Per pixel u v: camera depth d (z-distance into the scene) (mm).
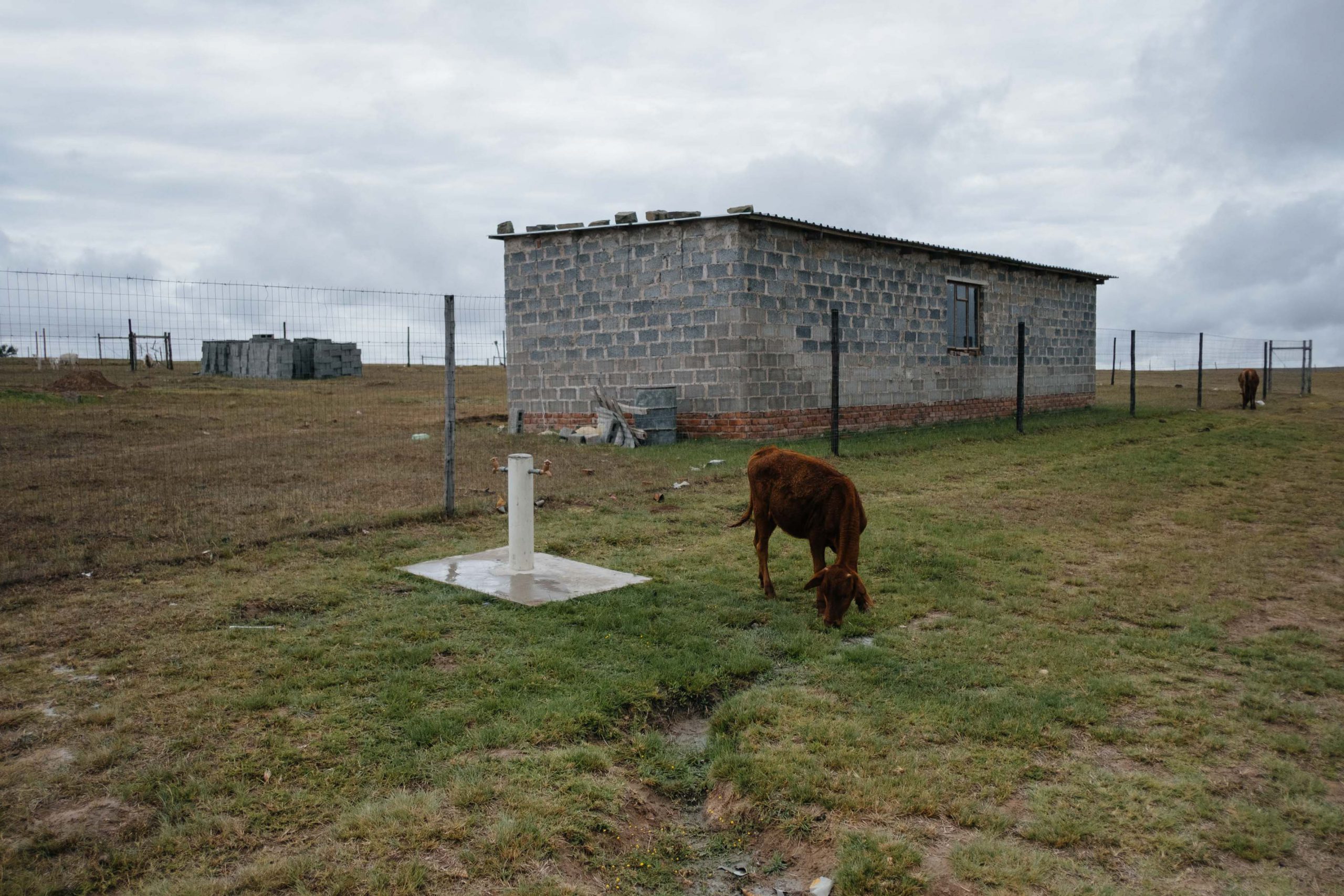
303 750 4289
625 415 16656
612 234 17891
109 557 7535
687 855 3846
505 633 6008
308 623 6117
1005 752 4594
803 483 6707
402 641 5773
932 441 17375
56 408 21688
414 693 4945
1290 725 4977
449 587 7031
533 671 5344
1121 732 4816
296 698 4832
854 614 6723
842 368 19000
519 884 3396
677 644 5941
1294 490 12516
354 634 5879
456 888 3355
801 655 5914
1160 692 5391
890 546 8805
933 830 3930
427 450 15094
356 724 4582
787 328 17469
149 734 4387
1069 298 27750
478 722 4656
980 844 3785
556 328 18922
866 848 3760
